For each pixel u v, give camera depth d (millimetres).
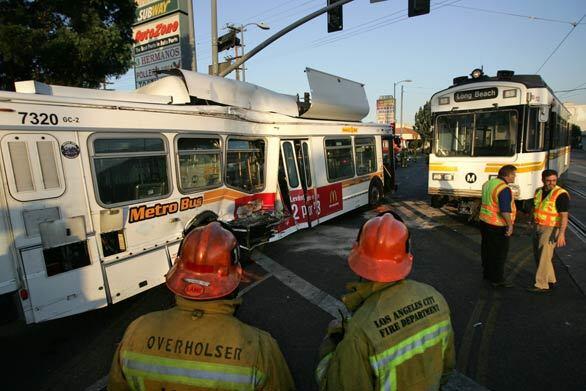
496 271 5922
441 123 10758
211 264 1728
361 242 1992
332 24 11469
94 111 4883
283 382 1703
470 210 10344
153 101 6055
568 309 5164
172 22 17062
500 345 4320
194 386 1557
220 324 1647
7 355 4426
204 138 6531
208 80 6961
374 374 1648
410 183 21891
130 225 5262
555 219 5578
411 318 1773
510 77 10008
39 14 9430
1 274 4078
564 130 15797
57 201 4492
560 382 3648
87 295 4750
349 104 11523
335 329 1995
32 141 4305
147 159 5551
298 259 7676
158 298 5957
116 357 1706
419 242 8773
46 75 9805
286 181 8664
